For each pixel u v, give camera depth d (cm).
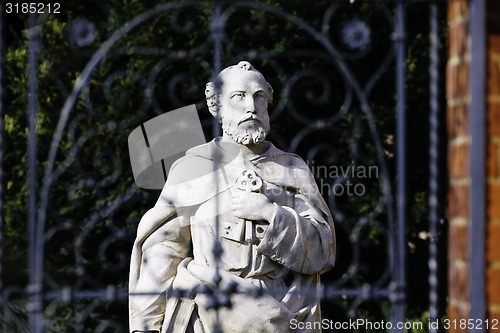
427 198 2380
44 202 1225
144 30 2350
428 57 2352
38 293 1159
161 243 1451
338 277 2369
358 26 2356
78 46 2380
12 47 2400
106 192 2359
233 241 1401
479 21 988
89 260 2391
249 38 2352
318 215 1451
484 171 977
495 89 988
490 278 976
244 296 1380
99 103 2352
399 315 1138
